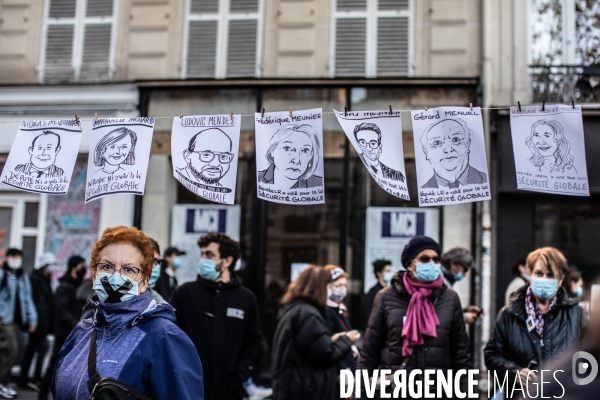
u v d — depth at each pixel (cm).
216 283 500
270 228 945
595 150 885
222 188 432
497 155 903
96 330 287
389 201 923
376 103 939
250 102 960
